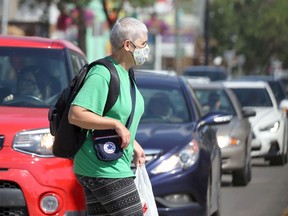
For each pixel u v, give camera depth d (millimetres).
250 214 27203
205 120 25172
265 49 150375
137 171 15211
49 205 18531
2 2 72125
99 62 14398
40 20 74188
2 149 18781
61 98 14680
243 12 148125
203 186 22938
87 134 14367
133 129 14617
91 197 14539
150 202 15078
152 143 23109
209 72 82062
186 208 22469
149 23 94500
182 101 26922
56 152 14531
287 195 32094
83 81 14430
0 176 18438
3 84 21578
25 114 19688
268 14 144875
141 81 27828
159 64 121375
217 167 25578
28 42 22500
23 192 18438
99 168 14219
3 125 18953
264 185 35344
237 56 153875
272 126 42875
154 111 26453
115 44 14531
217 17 149000
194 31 144250
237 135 34656
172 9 117188
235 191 33250
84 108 14094
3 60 21984
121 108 14352
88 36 98000
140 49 14500
